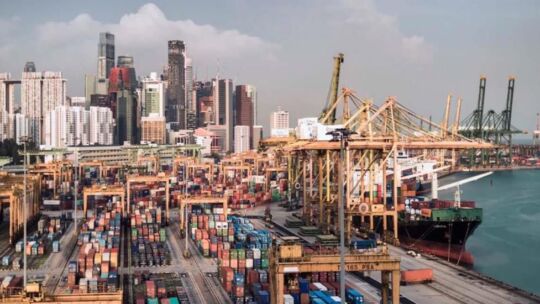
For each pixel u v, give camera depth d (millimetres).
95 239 119188
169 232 144875
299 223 152875
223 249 100062
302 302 71812
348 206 130625
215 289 89125
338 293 75625
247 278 89000
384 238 119625
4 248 125562
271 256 68625
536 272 121812
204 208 168875
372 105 143125
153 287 80375
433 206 137625
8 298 53312
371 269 66062
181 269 103438
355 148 131750
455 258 126938
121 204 162250
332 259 65812
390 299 77562
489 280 92688
